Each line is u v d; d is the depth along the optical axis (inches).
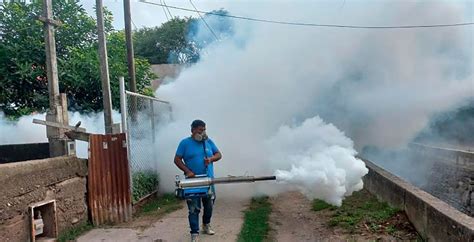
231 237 225.5
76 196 238.5
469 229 157.0
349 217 258.2
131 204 269.4
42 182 207.2
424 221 207.2
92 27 450.0
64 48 431.2
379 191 306.5
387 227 232.2
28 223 196.5
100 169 258.7
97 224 253.6
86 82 405.4
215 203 318.3
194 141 222.7
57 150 257.4
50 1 268.7
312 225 254.4
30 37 393.4
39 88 407.5
